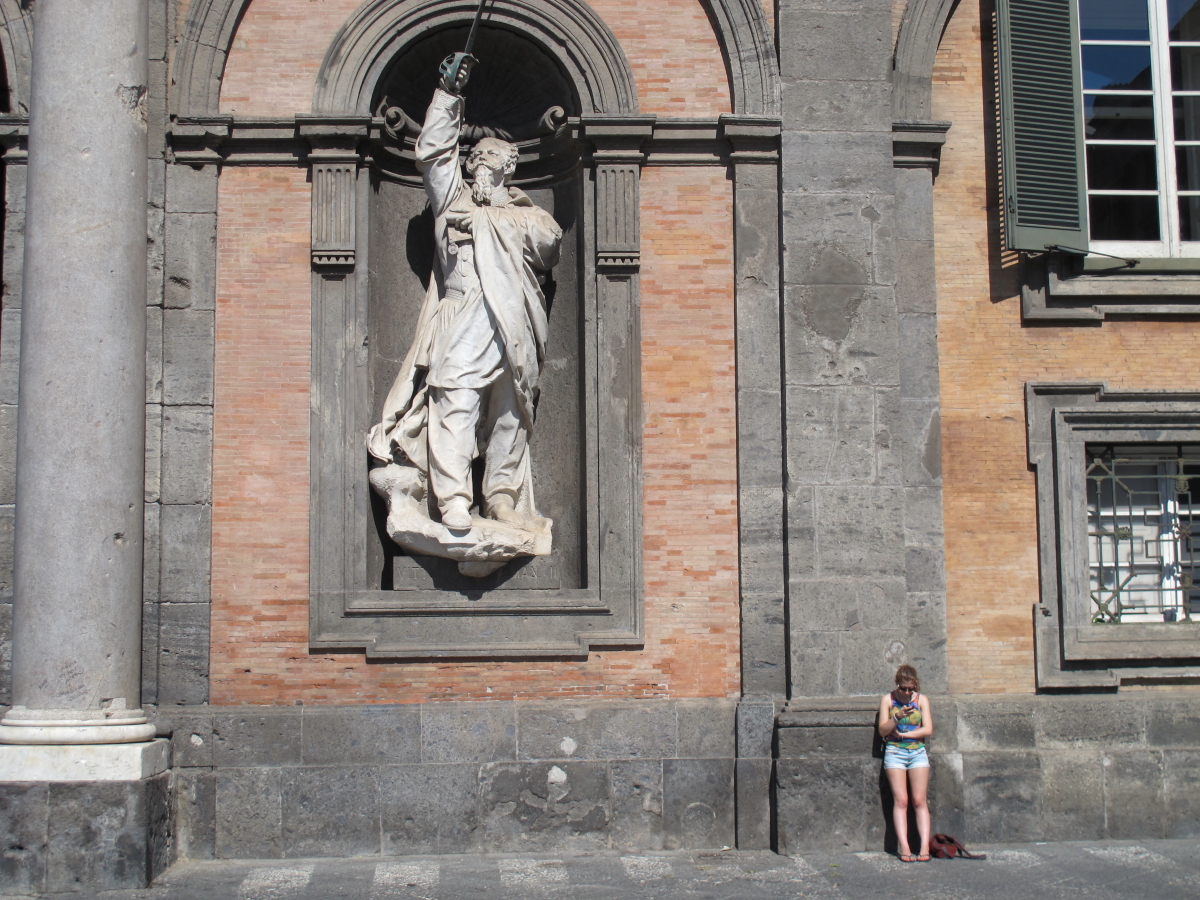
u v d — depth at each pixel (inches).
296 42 431.5
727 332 425.4
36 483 366.9
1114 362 442.9
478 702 403.9
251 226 420.8
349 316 420.2
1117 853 390.9
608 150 428.1
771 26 438.9
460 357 414.6
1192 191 466.9
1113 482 442.6
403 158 448.5
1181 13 470.3
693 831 400.8
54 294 372.5
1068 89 446.6
